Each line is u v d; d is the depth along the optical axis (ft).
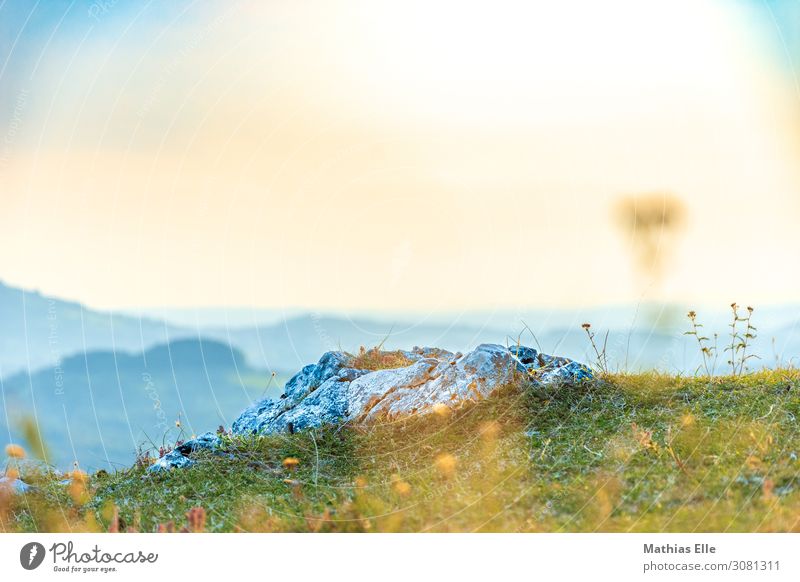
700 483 46.80
